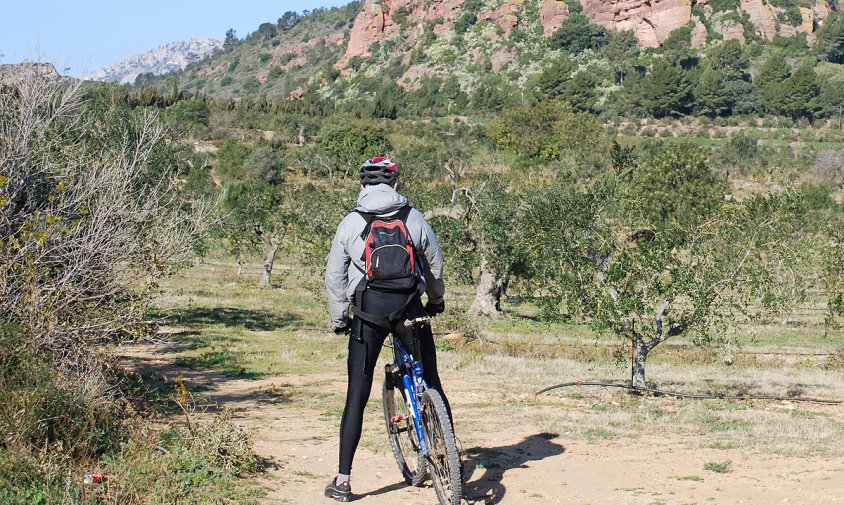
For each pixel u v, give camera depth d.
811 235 25.81
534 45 190.38
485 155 63.88
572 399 11.63
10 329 6.70
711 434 8.49
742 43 182.50
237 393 12.24
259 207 39.59
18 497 4.77
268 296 34.78
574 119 90.31
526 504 5.50
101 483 5.23
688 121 143.50
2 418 5.81
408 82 193.88
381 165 5.32
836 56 180.38
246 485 5.72
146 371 13.60
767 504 5.48
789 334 26.45
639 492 5.85
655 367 17.19
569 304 12.38
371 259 5.13
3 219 7.73
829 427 9.00
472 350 19.80
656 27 184.62
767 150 99.12
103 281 7.95
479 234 26.61
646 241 12.32
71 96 9.15
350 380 5.41
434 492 5.70
